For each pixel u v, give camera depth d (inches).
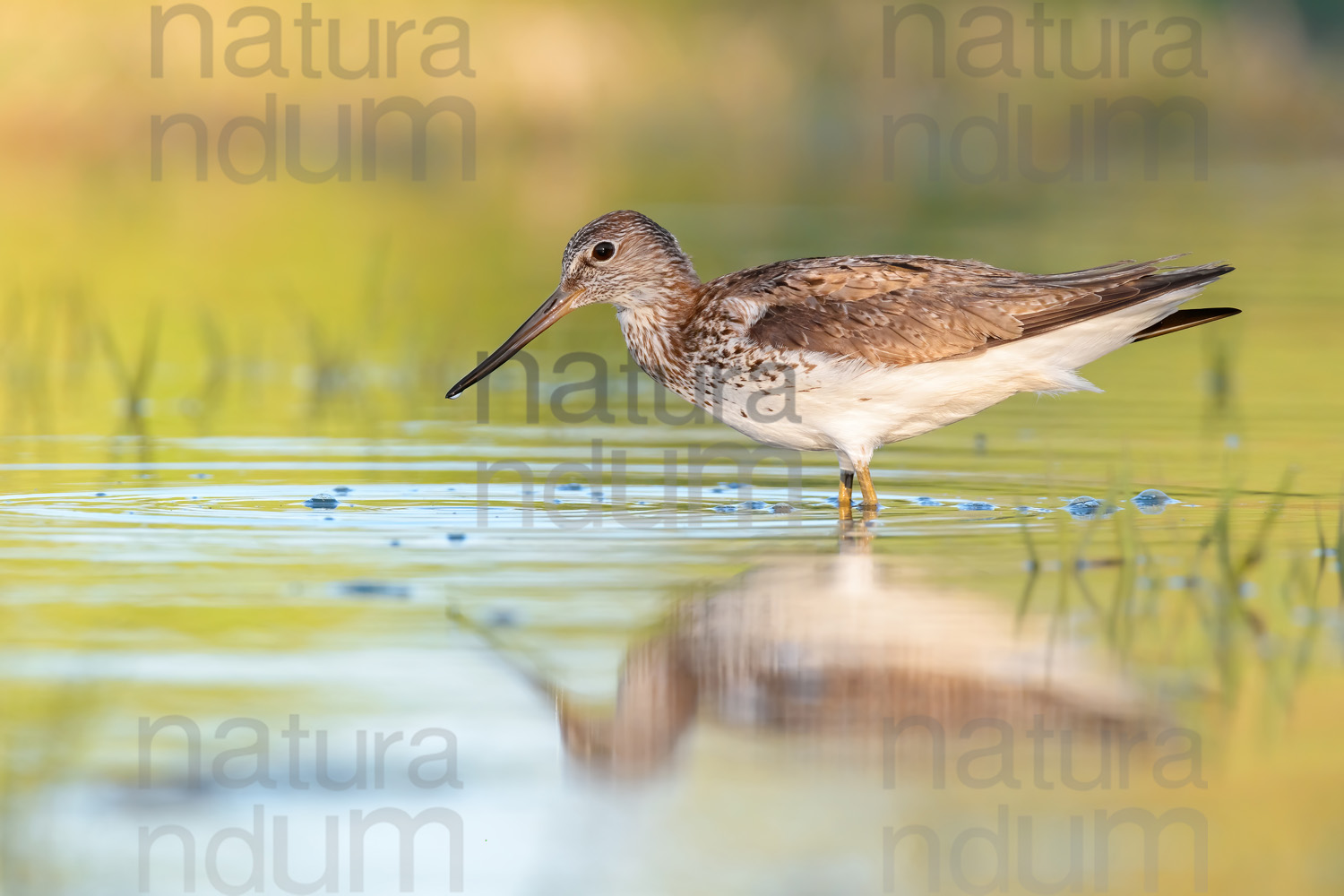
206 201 1344.7
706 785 287.9
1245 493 513.3
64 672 333.7
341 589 398.0
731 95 1774.1
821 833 271.4
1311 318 869.8
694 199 1366.9
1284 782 288.8
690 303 553.9
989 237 1123.9
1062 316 503.5
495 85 1668.3
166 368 760.3
